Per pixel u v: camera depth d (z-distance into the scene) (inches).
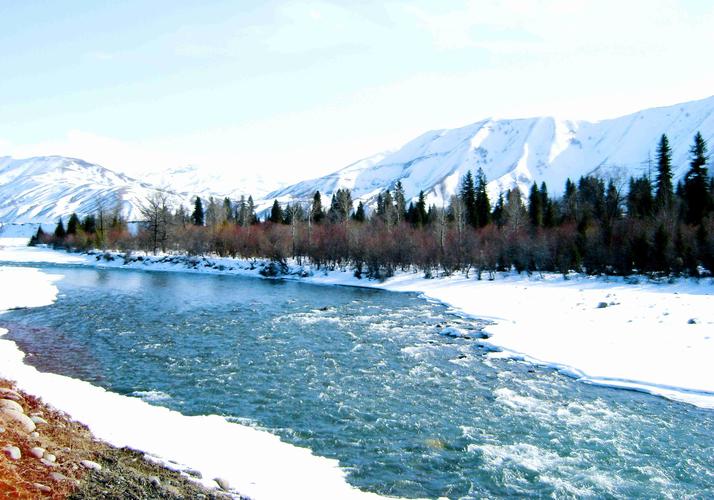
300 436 713.0
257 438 686.5
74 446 519.2
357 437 717.9
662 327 1317.7
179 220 5098.4
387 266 3043.8
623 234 2810.0
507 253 3048.7
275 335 1386.6
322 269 3302.2
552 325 1465.3
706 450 697.0
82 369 998.4
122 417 695.7
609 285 2364.7
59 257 4424.2
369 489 570.3
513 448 696.4
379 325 1576.0
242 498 491.8
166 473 515.2
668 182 3489.2
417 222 4065.0
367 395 901.2
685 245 2420.0
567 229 3191.4
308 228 3619.6
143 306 1845.5
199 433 676.1
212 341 1289.4
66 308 1733.5
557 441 721.0
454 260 3051.2
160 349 1187.3
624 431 759.1
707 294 1948.8
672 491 590.6
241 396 872.3
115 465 496.7
